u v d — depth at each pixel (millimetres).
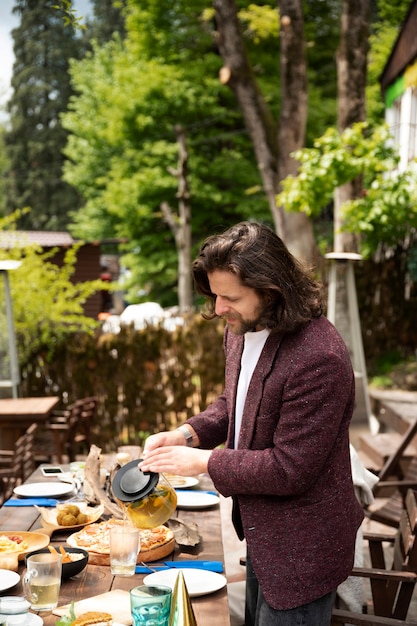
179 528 2754
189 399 8328
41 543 2549
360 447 7520
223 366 8320
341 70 10781
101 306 18969
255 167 20578
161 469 2295
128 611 2109
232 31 11203
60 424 7254
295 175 11203
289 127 11156
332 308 8094
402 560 3199
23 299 8094
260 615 2289
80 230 25859
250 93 11328
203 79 19781
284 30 10984
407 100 14164
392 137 9641
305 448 2137
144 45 19688
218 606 2186
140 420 8328
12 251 8586
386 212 9758
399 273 10477
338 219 10719
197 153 20656
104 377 8289
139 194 20938
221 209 21594
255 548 2229
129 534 2375
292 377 2170
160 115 20422
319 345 2186
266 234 2201
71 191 39719
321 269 9195
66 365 8281
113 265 30812
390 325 10477
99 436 8305
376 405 8617
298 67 11062
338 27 20016
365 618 2666
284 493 2160
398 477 5723
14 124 41281
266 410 2229
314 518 2189
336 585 2215
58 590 2145
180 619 1861
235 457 2211
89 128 23859
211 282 2225
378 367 10164
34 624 2000
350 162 9336
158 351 8297
